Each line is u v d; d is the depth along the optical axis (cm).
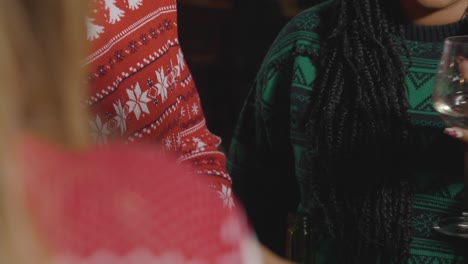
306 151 156
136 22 132
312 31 160
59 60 52
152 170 59
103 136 130
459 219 146
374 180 149
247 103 171
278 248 167
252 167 171
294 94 157
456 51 130
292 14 463
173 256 55
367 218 150
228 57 481
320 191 154
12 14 50
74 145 55
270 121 164
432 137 147
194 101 143
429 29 152
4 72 49
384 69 150
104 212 54
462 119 129
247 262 61
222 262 58
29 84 51
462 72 129
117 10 129
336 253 153
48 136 54
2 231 48
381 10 153
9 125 49
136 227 55
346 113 151
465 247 145
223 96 485
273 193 171
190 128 141
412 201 148
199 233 57
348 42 153
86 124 56
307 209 159
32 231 50
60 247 52
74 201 54
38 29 51
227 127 478
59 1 52
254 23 471
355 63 151
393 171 149
